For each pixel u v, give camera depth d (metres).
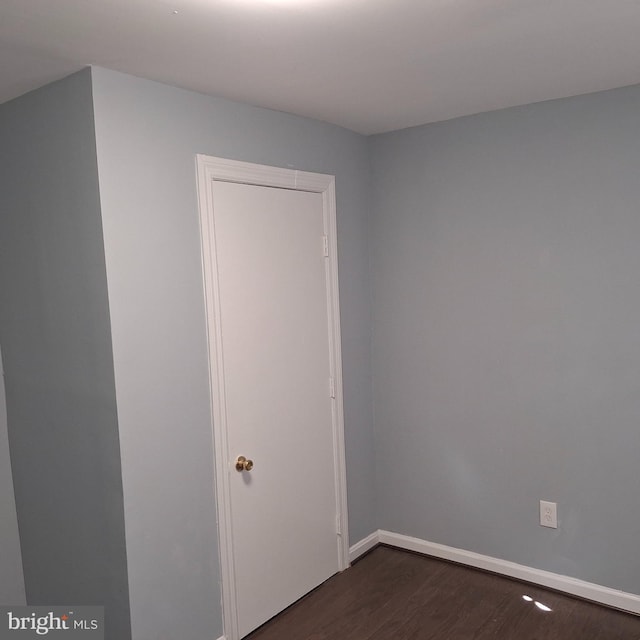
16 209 2.50
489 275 3.09
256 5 1.68
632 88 2.64
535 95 2.76
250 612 2.76
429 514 3.41
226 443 2.63
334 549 3.25
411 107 2.87
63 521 2.51
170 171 2.42
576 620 2.77
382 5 1.72
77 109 2.21
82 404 2.36
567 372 2.91
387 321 3.46
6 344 2.64
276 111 2.86
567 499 2.96
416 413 3.39
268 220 2.83
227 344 2.65
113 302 2.22
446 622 2.79
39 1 1.62
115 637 2.38
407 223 3.34
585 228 2.81
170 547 2.44
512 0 1.72
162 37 1.90
